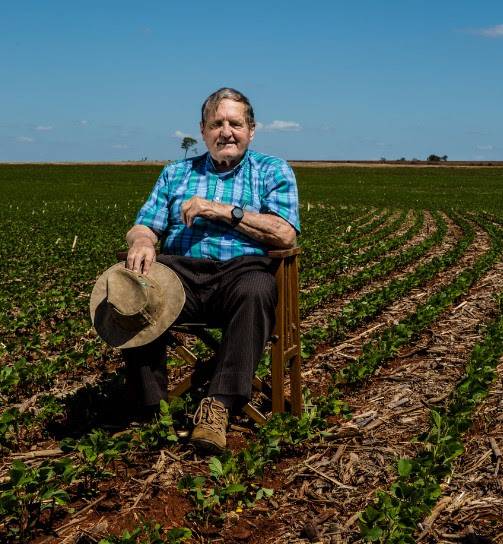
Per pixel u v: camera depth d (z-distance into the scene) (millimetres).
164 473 4004
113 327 4457
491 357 5918
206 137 4711
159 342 4621
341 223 24141
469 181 73500
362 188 59562
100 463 4039
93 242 17781
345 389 5680
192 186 4824
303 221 25094
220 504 3631
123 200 41969
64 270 12812
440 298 8672
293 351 4801
